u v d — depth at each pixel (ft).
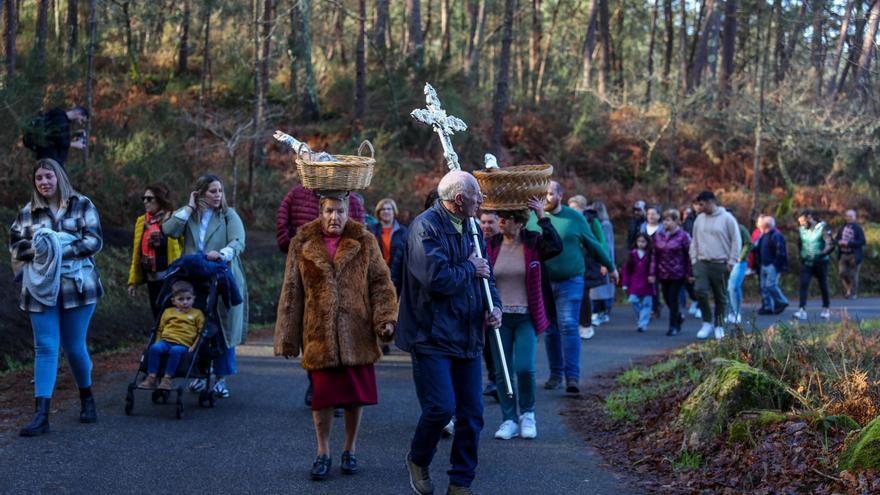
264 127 67.15
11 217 43.37
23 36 71.10
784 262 56.95
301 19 84.28
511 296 23.34
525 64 138.41
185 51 91.61
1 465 19.36
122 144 58.13
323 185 19.60
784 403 21.15
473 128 87.20
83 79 68.90
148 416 24.49
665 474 19.84
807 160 99.66
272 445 21.94
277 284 53.01
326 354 18.90
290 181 67.56
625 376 31.60
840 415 19.04
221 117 73.67
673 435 21.94
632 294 47.42
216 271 25.36
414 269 17.37
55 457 20.16
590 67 118.93
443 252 17.43
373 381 19.52
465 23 147.74
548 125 94.07
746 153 100.94
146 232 28.48
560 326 29.60
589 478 19.79
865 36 43.09
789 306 63.16
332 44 116.37
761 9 91.45
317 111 85.66
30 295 21.91
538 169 23.43
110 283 41.86
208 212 27.09
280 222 27.27
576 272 29.37
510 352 23.84
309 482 19.02
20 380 28.71
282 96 88.17
